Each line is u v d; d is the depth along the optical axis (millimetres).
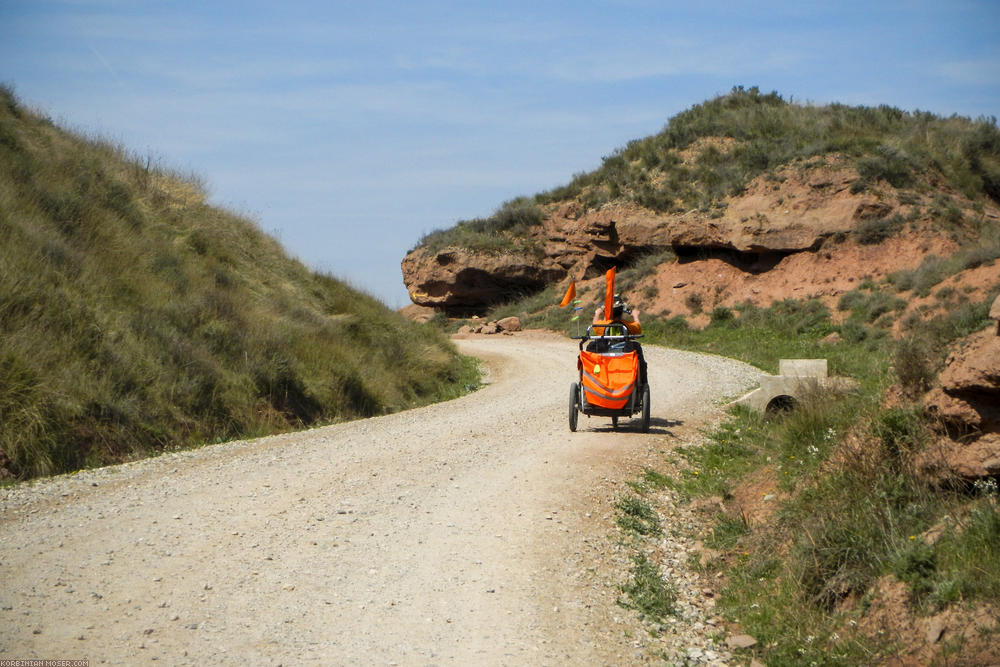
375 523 7930
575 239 50688
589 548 7594
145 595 5926
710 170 44219
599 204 47844
